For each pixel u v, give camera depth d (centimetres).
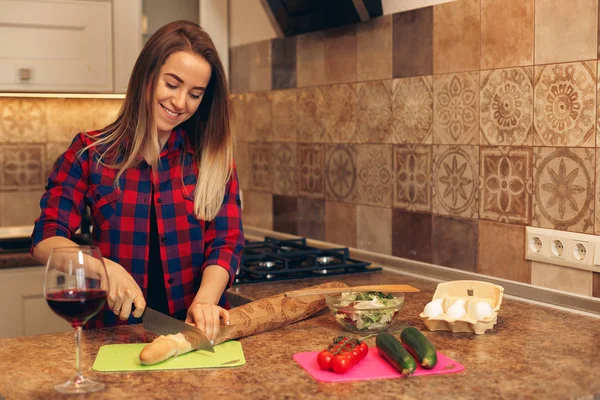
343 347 140
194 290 188
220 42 323
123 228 181
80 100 317
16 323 269
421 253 234
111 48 284
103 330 165
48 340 157
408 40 232
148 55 173
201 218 183
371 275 231
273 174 304
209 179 183
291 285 216
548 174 192
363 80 252
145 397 123
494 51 204
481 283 173
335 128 267
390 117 242
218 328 151
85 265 123
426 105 228
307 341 156
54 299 122
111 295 155
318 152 277
